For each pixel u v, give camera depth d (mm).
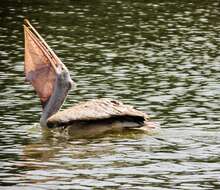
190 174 13523
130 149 15289
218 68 24078
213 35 31062
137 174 13531
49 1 40656
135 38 30172
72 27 32531
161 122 17281
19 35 30453
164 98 19781
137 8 38625
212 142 15672
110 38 30047
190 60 25500
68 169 13859
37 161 14406
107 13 36750
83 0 41188
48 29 31875
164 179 13227
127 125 16844
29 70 18172
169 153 14906
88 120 16625
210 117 17703
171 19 35250
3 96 19891
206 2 41344
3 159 14531
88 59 25516
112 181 13109
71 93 20422
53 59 18125
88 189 12656
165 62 25109
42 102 17875
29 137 16234
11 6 38469
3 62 24688
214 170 13750
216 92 20484
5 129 16797
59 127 16875
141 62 25078
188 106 18844
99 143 15828
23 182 13062
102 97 19984
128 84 21547
